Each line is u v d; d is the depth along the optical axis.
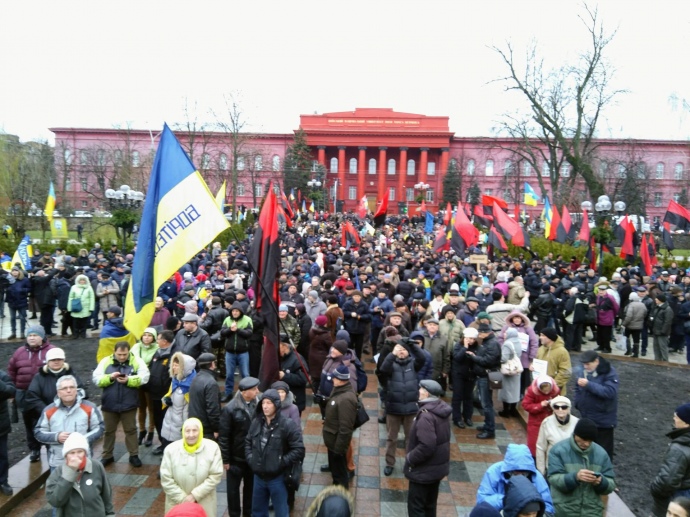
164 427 6.53
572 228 23.09
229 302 10.47
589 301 14.19
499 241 18.67
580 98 33.22
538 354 7.91
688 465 4.75
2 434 6.13
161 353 7.32
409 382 7.04
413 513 5.34
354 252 22.36
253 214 47.88
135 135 73.00
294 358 7.50
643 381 11.91
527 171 76.81
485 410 8.33
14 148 37.06
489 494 4.23
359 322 11.12
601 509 4.73
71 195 62.72
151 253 6.09
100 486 4.70
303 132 73.00
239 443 5.59
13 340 14.14
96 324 15.65
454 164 72.38
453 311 9.78
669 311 13.40
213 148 66.56
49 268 15.68
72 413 5.64
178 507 3.09
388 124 79.75
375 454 7.73
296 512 6.07
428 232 35.28
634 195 40.66
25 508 6.13
